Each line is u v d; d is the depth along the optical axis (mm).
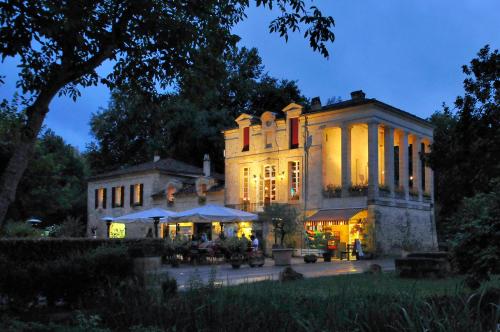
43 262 11836
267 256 35781
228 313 8047
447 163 23219
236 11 14203
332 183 39250
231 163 44156
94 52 11758
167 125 55375
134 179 51438
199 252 27625
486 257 8562
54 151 51688
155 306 9031
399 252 36812
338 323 6809
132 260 12031
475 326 5750
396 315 6836
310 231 37469
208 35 13922
